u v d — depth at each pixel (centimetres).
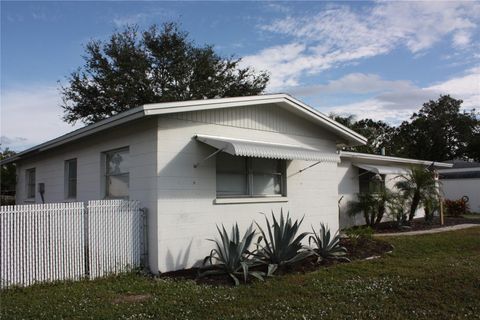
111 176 1002
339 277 750
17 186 1717
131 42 2786
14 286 676
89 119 2825
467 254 987
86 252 771
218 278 754
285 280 724
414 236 1321
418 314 536
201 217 878
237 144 812
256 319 518
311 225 1151
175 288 679
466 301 587
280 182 1094
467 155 4694
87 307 573
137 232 825
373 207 1602
